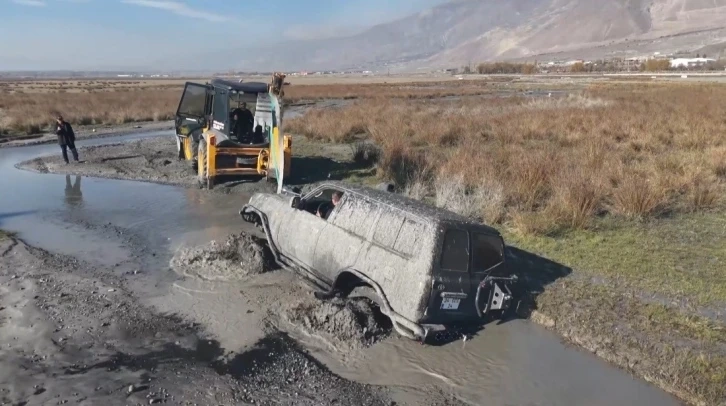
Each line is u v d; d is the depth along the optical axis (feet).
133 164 53.36
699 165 45.09
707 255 28.48
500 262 20.81
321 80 411.34
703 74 324.60
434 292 18.95
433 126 66.69
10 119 81.87
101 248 29.01
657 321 21.36
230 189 43.57
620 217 34.96
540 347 20.35
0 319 20.31
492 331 21.39
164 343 19.17
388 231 20.88
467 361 19.12
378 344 19.94
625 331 20.76
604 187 37.76
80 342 18.88
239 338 19.76
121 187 44.27
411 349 19.70
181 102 54.24
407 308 19.11
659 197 35.96
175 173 49.44
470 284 19.79
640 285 24.71
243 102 46.03
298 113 107.55
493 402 16.92
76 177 48.06
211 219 35.12
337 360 18.79
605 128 66.95
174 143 67.62
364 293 21.74
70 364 17.47
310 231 24.23
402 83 293.43
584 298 23.27
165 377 17.03
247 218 31.32
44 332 19.36
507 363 19.12
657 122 69.97
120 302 22.16
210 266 26.25
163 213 36.37
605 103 104.27
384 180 44.57
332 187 25.61
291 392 16.75
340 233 22.71
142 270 25.98
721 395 17.12
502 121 73.51
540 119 73.61
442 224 19.51
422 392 17.22
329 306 20.88
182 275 25.45
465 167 42.65
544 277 25.57
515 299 23.38
